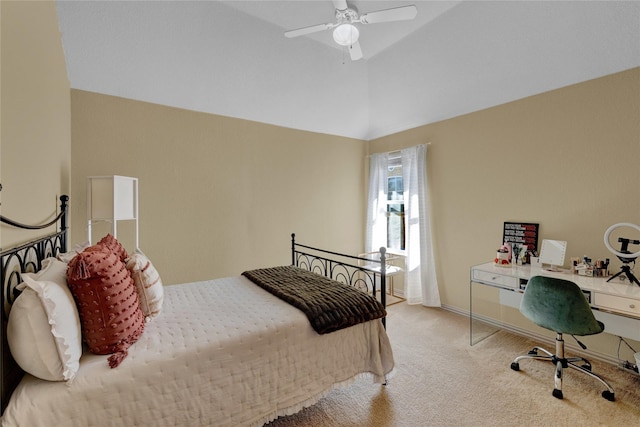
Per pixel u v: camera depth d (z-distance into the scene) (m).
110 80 2.59
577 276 2.35
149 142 2.89
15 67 1.13
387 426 1.68
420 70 3.04
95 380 1.08
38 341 0.98
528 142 2.80
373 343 1.89
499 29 2.36
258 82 3.07
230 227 3.37
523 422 1.71
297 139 3.90
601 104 2.36
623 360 2.27
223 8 2.35
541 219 2.73
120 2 2.11
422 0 2.27
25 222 1.24
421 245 3.66
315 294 1.95
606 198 2.34
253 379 1.43
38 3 1.46
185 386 1.25
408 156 3.86
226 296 2.02
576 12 2.05
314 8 2.37
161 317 1.63
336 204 4.29
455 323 3.17
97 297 1.19
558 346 2.16
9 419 0.94
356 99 3.75
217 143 3.28
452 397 1.94
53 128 1.79
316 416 1.76
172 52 2.54
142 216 2.87
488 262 3.10
